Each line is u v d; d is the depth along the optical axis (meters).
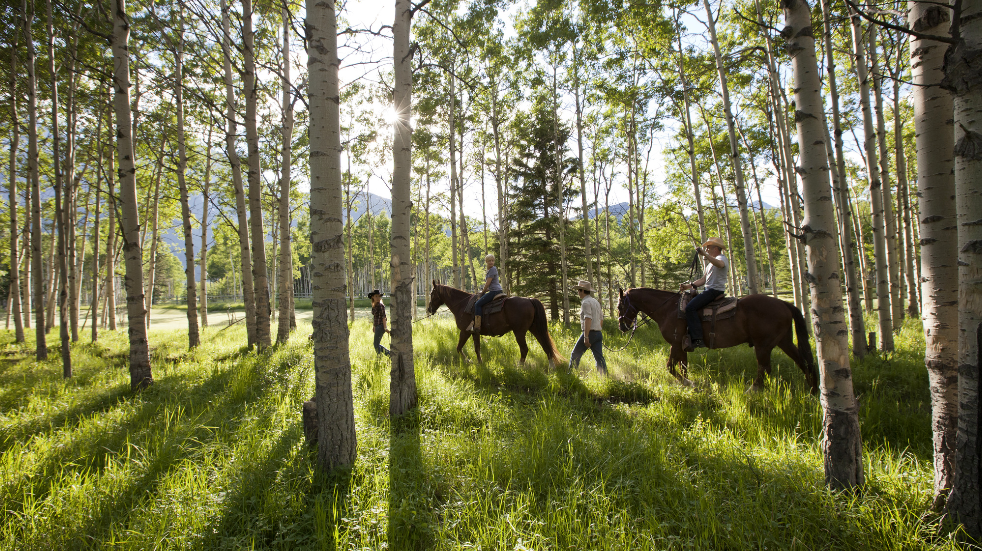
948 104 2.81
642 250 19.14
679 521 2.79
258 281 9.67
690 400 5.51
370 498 3.00
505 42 13.86
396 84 5.33
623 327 7.69
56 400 5.85
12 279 14.06
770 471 3.20
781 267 38.12
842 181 7.67
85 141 12.70
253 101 9.62
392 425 4.70
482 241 24.73
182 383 6.40
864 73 8.42
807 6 2.97
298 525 2.74
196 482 3.20
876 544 2.44
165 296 64.38
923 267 2.92
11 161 11.68
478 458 3.54
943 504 2.58
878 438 3.99
